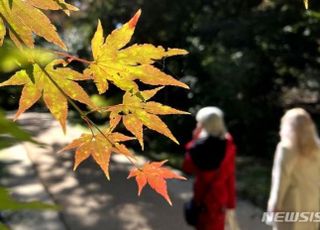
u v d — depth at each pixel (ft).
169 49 2.04
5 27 1.88
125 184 25.35
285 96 37.11
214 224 13.61
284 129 12.57
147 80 2.05
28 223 19.80
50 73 1.88
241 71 31.48
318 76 35.01
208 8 33.06
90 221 21.36
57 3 1.98
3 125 1.18
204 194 13.60
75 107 2.01
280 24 31.71
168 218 21.71
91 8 15.26
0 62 1.27
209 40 31.35
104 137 2.18
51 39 1.93
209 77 29.43
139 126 2.15
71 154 30.45
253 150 34.73
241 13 33.32
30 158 29.84
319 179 12.44
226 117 33.76
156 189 2.33
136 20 2.02
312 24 30.63
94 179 26.40
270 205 12.66
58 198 23.89
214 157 13.46
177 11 27.25
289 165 12.21
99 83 2.03
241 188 25.39
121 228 20.77
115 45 2.02
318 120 32.71
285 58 33.35
